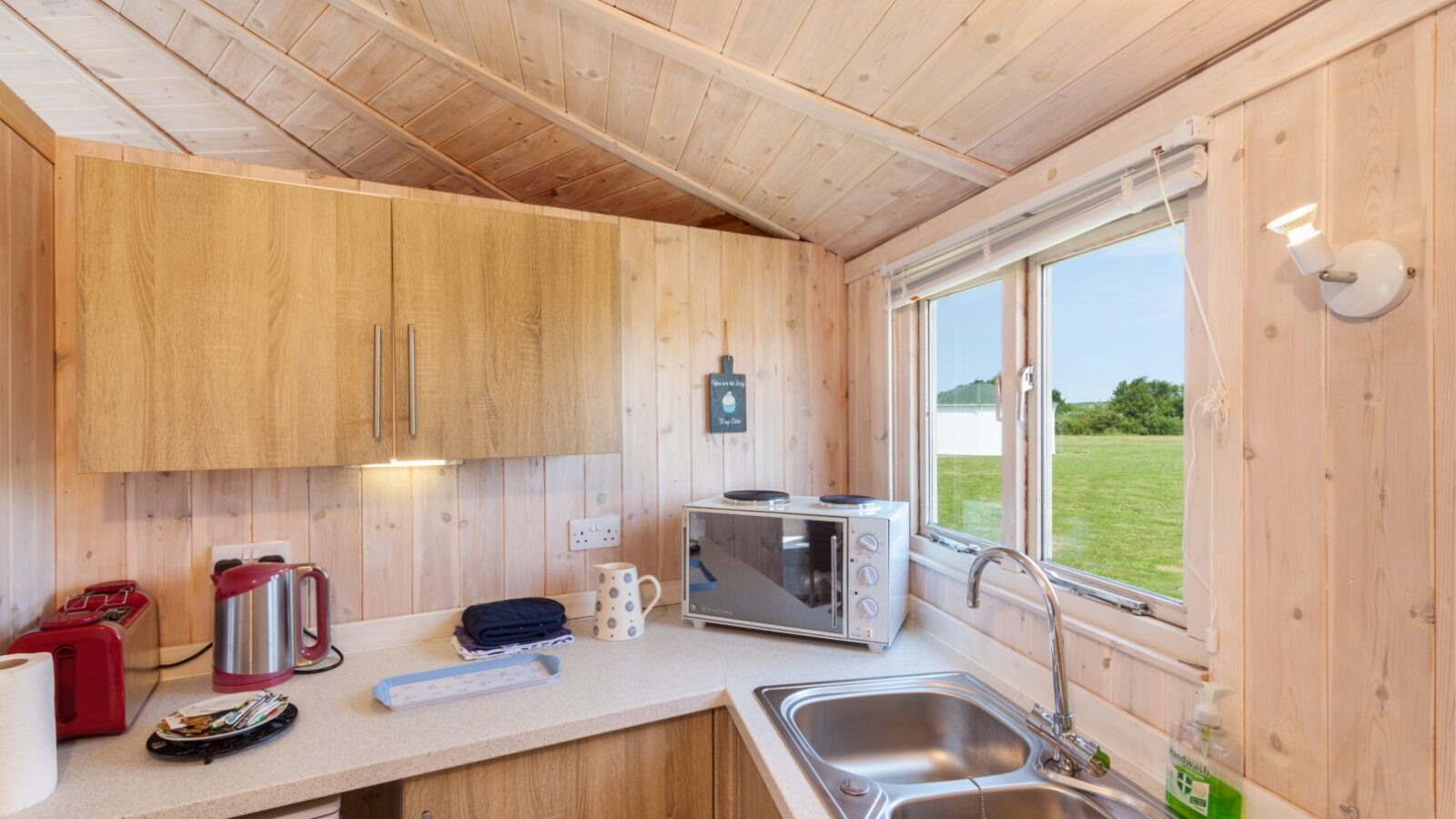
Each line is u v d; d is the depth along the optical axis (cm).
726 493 190
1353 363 83
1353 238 83
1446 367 74
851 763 139
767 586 170
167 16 169
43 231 134
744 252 211
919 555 188
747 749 129
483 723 126
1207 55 102
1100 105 119
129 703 125
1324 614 87
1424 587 76
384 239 143
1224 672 100
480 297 151
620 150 188
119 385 123
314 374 137
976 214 157
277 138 212
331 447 138
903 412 202
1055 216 132
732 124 163
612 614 170
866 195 177
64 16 169
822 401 222
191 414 127
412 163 212
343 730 123
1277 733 93
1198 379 107
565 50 151
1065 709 115
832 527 163
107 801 102
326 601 152
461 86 176
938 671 152
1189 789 98
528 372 155
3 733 98
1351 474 84
